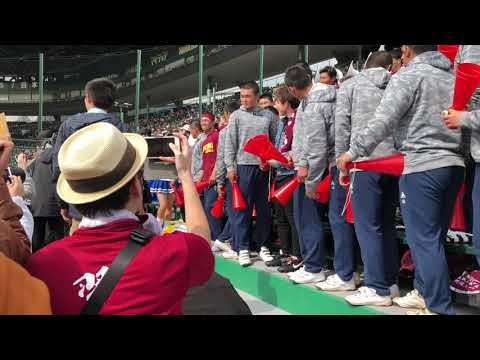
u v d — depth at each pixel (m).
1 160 1.48
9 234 1.44
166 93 31.25
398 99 2.61
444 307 2.59
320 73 3.81
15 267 1.18
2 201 1.62
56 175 3.49
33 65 36.75
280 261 4.50
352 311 3.10
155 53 29.73
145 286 1.36
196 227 1.73
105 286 1.35
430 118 2.59
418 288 2.82
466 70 2.19
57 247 1.44
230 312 2.40
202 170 6.22
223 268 5.07
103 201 1.47
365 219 3.05
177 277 1.42
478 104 2.43
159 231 1.68
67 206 3.43
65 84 38.03
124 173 1.50
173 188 5.55
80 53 35.03
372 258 3.04
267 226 4.86
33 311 1.17
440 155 2.55
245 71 23.02
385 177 3.02
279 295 4.00
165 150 3.81
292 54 18.78
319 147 3.49
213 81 25.89
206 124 6.15
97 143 1.47
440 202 2.59
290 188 3.84
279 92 4.51
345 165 2.89
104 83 3.60
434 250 2.58
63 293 1.36
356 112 3.14
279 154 4.05
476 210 2.39
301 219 3.78
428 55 2.69
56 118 39.12
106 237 1.44
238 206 4.55
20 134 36.72
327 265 4.46
